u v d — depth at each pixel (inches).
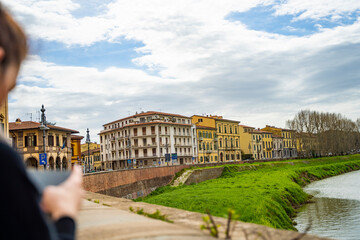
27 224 31.2
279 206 956.6
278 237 141.6
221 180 1927.9
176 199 891.4
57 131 2198.6
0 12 34.1
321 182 2288.4
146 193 1907.0
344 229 871.1
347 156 4397.1
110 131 4010.8
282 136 5418.3
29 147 2014.0
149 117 3663.9
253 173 2618.1
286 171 2422.5
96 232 128.5
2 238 29.8
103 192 1348.4
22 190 31.9
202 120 4094.5
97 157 4458.7
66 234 36.6
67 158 2308.1
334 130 4365.2
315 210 1185.4
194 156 3801.7
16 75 35.6
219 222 187.2
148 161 3489.2
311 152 4111.7
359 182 2068.2
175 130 3646.7
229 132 4407.0
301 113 4195.4
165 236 117.9
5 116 1106.1
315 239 139.2
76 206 40.6
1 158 31.2
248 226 168.1
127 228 135.1
